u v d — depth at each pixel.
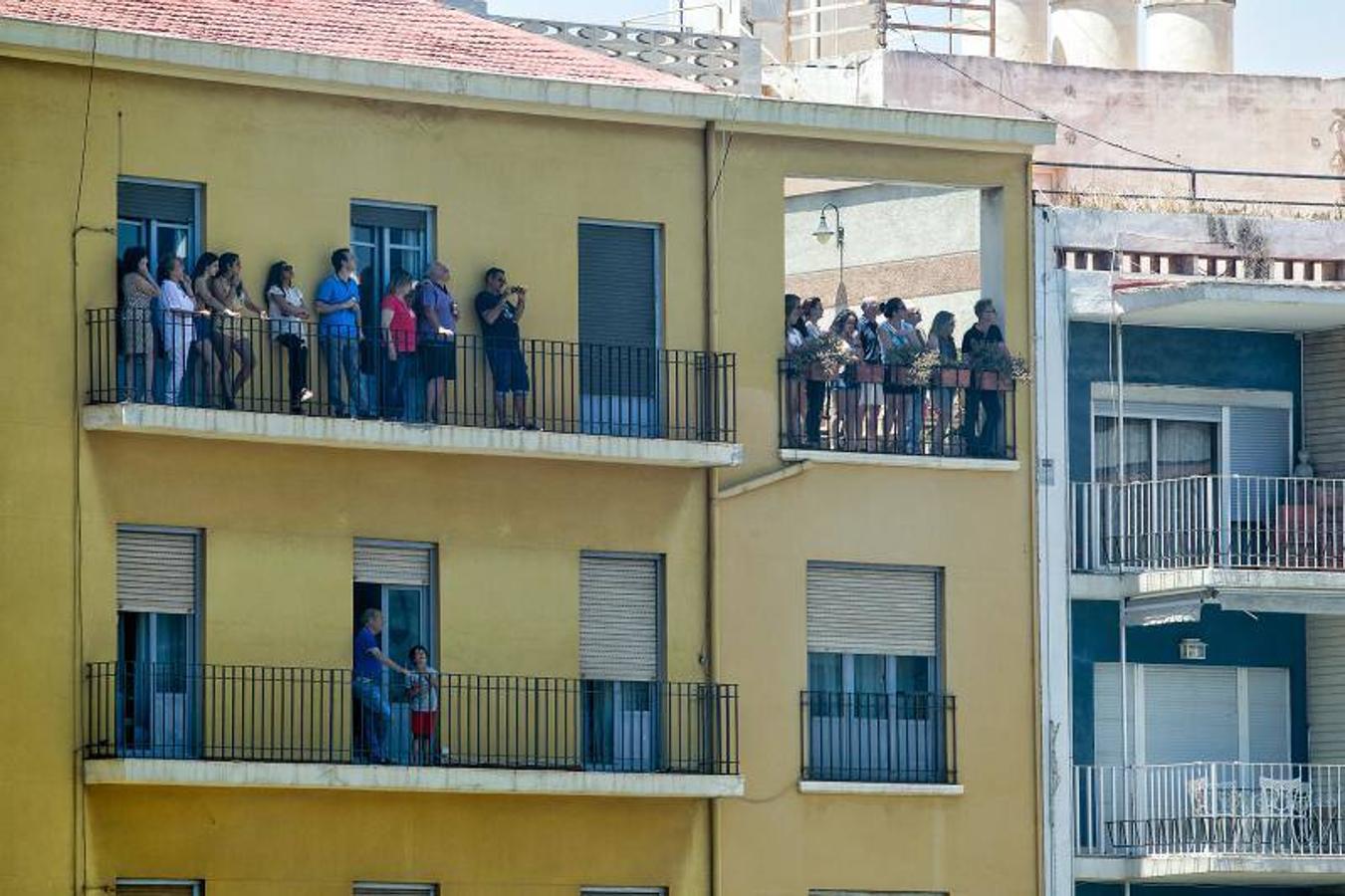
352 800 50.22
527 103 52.25
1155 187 66.50
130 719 49.25
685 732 52.56
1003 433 55.25
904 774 54.09
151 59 49.69
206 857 49.25
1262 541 57.78
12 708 48.31
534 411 52.06
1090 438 56.38
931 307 59.81
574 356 52.44
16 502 48.56
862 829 53.59
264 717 49.81
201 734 49.41
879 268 60.62
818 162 54.44
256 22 51.84
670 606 52.66
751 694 53.09
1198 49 69.75
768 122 53.88
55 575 48.72
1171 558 56.25
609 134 53.03
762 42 67.19
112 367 49.09
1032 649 55.09
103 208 49.44
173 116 50.06
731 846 52.66
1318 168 67.31
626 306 53.12
